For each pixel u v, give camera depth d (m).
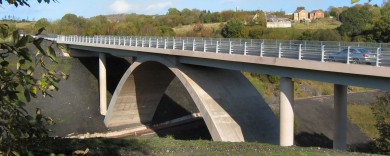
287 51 19.67
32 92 3.43
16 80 3.34
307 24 74.56
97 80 47.19
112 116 38.81
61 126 36.41
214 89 25.39
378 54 14.69
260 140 23.47
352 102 47.47
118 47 36.25
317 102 46.50
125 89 37.03
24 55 3.27
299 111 43.38
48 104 39.03
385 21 35.94
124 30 69.50
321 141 38.16
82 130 37.03
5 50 3.23
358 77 16.08
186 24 81.69
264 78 54.69
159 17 85.81
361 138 39.50
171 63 28.00
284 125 20.14
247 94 25.94
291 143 20.19
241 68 22.59
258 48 21.81
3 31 3.20
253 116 24.59
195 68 27.28
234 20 62.97
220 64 23.98
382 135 31.00
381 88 15.16
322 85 54.81
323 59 17.12
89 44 43.12
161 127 39.78
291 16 102.06
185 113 42.84
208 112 23.72
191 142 18.19
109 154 14.22
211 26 73.69
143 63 32.81
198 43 25.89
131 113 39.75
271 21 79.69
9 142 3.39
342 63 15.96
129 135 37.50
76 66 48.97
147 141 18.19
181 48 27.30
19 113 3.52
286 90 20.00
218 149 16.28
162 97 44.47
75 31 76.19
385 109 31.17
